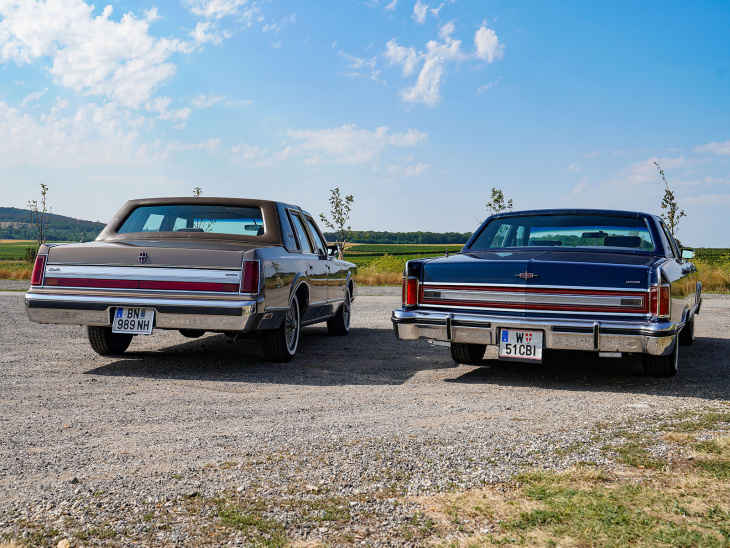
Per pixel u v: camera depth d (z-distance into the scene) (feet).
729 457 11.11
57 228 574.56
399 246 329.31
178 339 27.94
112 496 9.36
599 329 17.02
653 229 19.92
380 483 10.00
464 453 11.50
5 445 11.86
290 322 22.61
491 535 8.13
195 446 11.92
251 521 8.56
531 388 18.12
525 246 21.17
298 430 13.10
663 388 18.04
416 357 24.08
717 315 40.22
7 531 8.18
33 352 23.66
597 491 9.54
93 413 14.53
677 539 7.77
